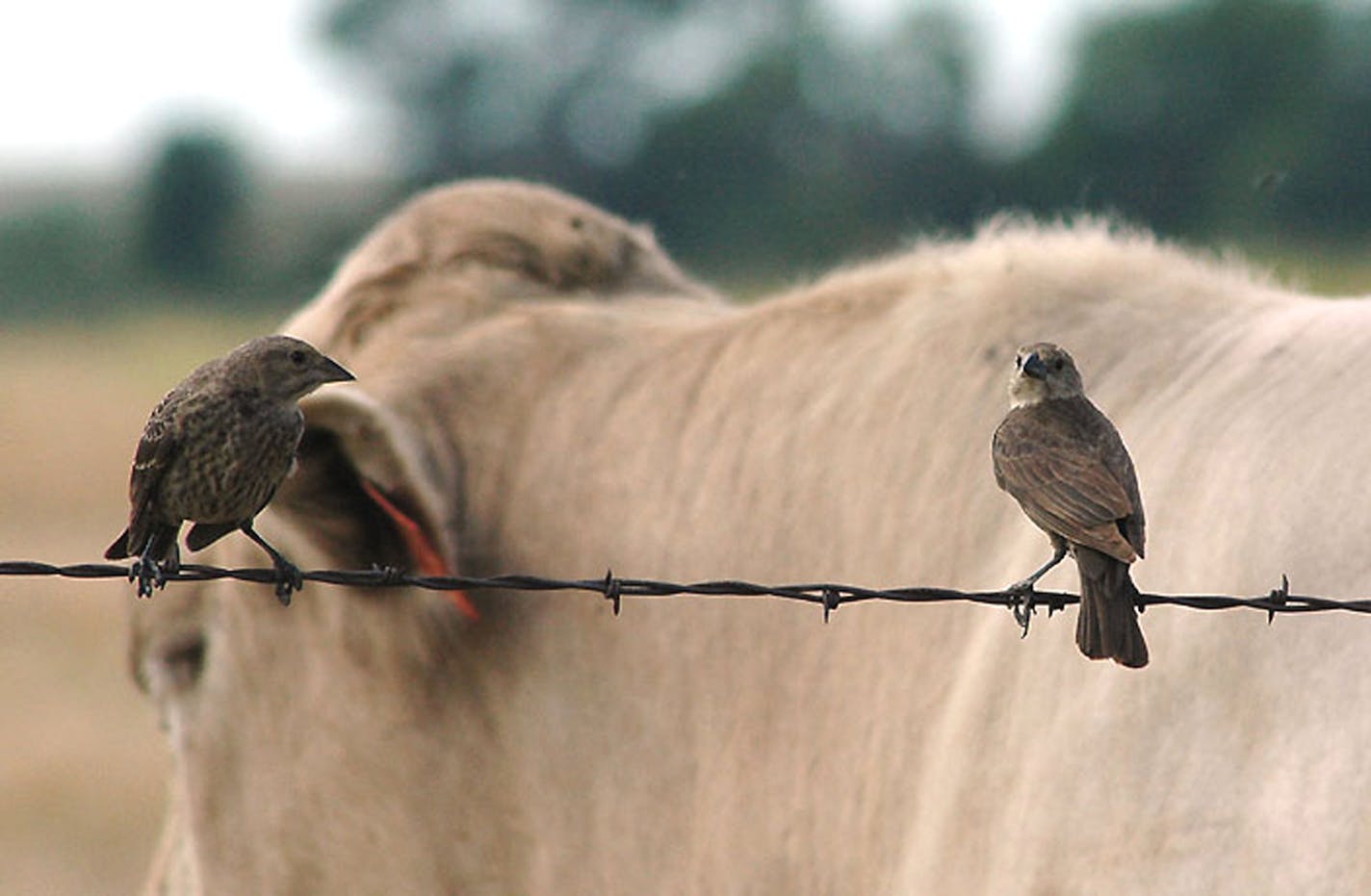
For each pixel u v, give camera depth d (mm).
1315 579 8781
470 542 11484
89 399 59000
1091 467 8898
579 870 11344
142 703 29344
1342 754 8375
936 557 10430
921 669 10305
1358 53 88562
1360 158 85438
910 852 10031
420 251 12555
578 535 11438
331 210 114250
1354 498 8836
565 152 108625
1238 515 9141
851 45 98875
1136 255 11094
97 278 119375
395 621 11453
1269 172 11992
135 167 122938
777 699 10820
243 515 9812
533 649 11391
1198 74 88812
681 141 99375
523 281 12430
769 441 11172
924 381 10844
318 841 11828
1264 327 10117
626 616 11250
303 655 11750
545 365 11820
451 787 11539
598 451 11539
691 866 11023
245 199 122500
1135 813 8891
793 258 97312
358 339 12172
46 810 24812
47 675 30688
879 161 98125
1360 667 8484
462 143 111562
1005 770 9539
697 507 11234
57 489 43812
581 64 108625
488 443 11648
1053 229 11633
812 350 11344
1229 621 8891
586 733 11273
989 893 9438
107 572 9445
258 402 9641
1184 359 10227
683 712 11094
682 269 13281
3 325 100875
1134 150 89875
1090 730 9164
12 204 123688
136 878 22891
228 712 12031
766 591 9547
